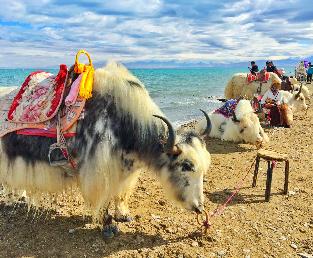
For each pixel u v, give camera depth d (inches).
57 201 120.2
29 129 94.7
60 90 95.7
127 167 96.0
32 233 101.3
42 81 101.0
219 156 187.5
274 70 397.4
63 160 93.4
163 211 117.3
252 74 318.0
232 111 222.8
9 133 97.0
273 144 215.8
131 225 106.4
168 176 95.2
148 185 140.3
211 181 147.2
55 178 97.5
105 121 91.1
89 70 96.0
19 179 98.0
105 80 94.5
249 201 127.0
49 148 93.4
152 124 94.7
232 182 146.5
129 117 92.7
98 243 96.7
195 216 114.0
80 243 96.8
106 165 90.3
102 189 91.6
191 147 93.7
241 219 112.7
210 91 668.7
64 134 92.1
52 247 95.0
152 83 964.6
